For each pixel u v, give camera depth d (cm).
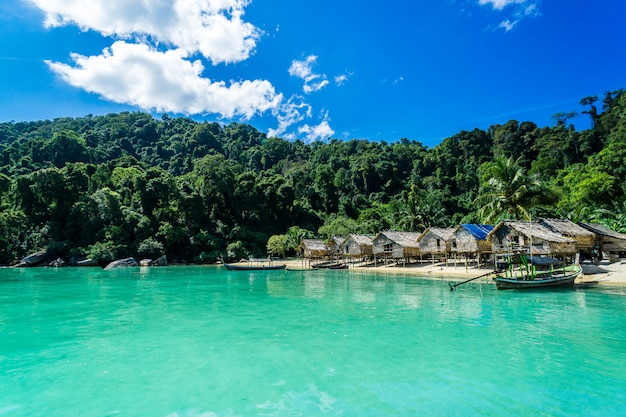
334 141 16362
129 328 1599
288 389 935
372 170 11300
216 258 6800
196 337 1435
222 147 15275
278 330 1525
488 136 12050
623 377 985
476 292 2473
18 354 1247
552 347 1239
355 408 828
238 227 7538
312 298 2405
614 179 4666
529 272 2697
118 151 12488
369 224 7875
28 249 6475
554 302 2025
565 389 917
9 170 8862
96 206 6750
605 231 3700
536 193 3844
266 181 9144
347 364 1108
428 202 7581
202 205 7662
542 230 3303
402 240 4809
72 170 7025
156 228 6981
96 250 6047
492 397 876
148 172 7481
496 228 3416
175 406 852
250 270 5109
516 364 1087
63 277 4200
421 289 2730
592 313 1744
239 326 1611
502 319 1655
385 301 2206
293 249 7631
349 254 5425
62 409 847
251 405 852
